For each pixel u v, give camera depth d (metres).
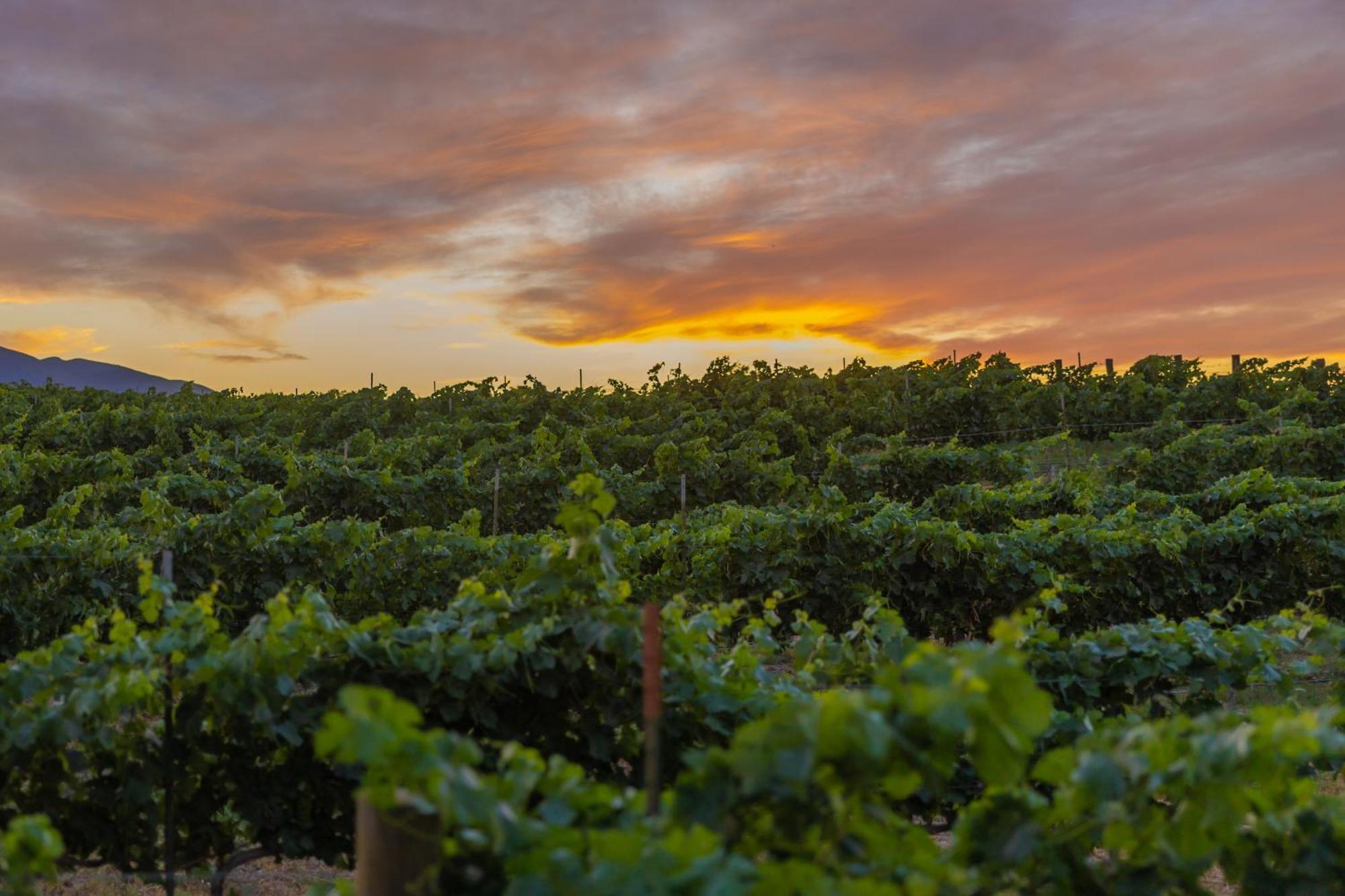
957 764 4.62
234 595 9.20
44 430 19.69
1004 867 2.30
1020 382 27.08
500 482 15.87
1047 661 4.95
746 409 27.48
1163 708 5.01
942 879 2.09
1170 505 13.12
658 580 9.88
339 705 3.94
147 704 3.97
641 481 20.03
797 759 1.96
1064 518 10.39
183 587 8.95
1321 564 10.31
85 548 8.79
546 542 10.38
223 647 3.87
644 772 4.27
